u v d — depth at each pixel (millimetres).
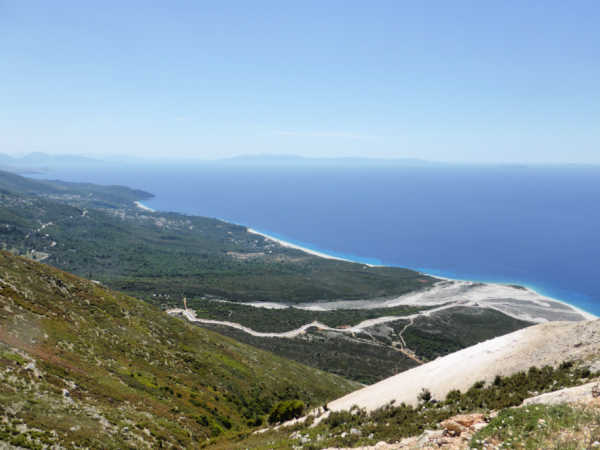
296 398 66625
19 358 34000
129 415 34656
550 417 14898
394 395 30875
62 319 52719
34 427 24297
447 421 18281
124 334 60469
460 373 29312
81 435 26062
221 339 89250
